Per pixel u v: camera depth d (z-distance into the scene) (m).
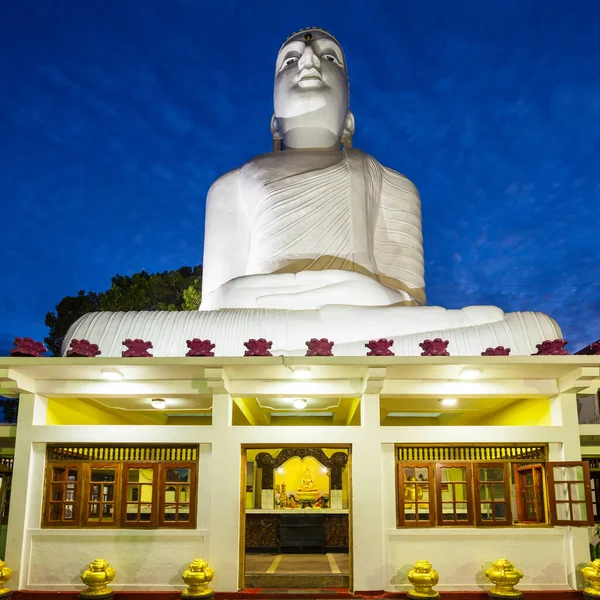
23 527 7.53
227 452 7.67
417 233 13.53
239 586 7.45
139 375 7.84
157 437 7.71
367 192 12.82
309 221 12.27
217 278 12.70
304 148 14.02
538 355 7.33
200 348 7.71
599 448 9.00
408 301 11.57
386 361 7.31
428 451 7.82
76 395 8.17
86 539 7.52
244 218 13.08
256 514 11.07
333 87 14.03
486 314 10.12
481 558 7.50
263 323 9.72
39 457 7.78
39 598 7.19
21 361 7.32
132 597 7.20
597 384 8.20
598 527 8.87
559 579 7.47
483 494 11.51
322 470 13.09
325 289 10.73
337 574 8.18
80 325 9.90
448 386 8.17
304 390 8.07
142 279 20.25
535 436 7.81
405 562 7.46
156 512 7.56
